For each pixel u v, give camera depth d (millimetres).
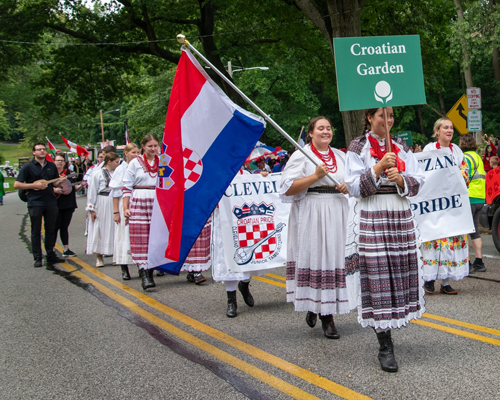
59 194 9148
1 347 4621
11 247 11039
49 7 20141
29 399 3557
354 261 3844
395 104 3883
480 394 3305
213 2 18469
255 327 4980
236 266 5406
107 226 8344
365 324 3799
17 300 6305
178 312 5594
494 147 10727
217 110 4887
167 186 4941
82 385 3756
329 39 14648
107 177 8398
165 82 35562
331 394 3426
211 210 4824
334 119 40219
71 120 52500
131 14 19641
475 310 5156
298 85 32875
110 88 23297
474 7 26359
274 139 35844
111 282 7258
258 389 3564
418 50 3959
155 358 4242
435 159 5805
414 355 4043
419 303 3896
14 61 21875
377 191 3783
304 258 4496
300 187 4395
